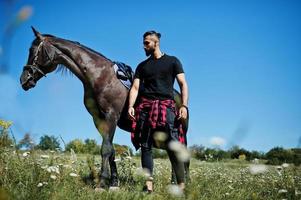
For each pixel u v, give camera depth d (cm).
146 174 369
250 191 539
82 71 650
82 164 632
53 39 677
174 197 300
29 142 404
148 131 489
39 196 348
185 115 487
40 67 673
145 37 516
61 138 416
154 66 506
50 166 459
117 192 400
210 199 450
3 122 390
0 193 133
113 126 628
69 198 369
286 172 543
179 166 396
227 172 858
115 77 650
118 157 641
